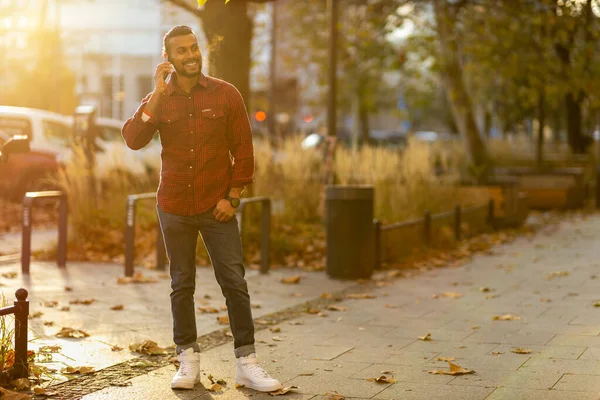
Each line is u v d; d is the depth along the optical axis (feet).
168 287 30.89
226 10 40.86
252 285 32.19
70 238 39.42
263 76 115.85
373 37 67.00
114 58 187.32
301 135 51.88
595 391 17.20
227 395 17.33
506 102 108.88
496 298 29.30
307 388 17.78
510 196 55.98
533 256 41.73
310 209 47.06
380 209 45.91
